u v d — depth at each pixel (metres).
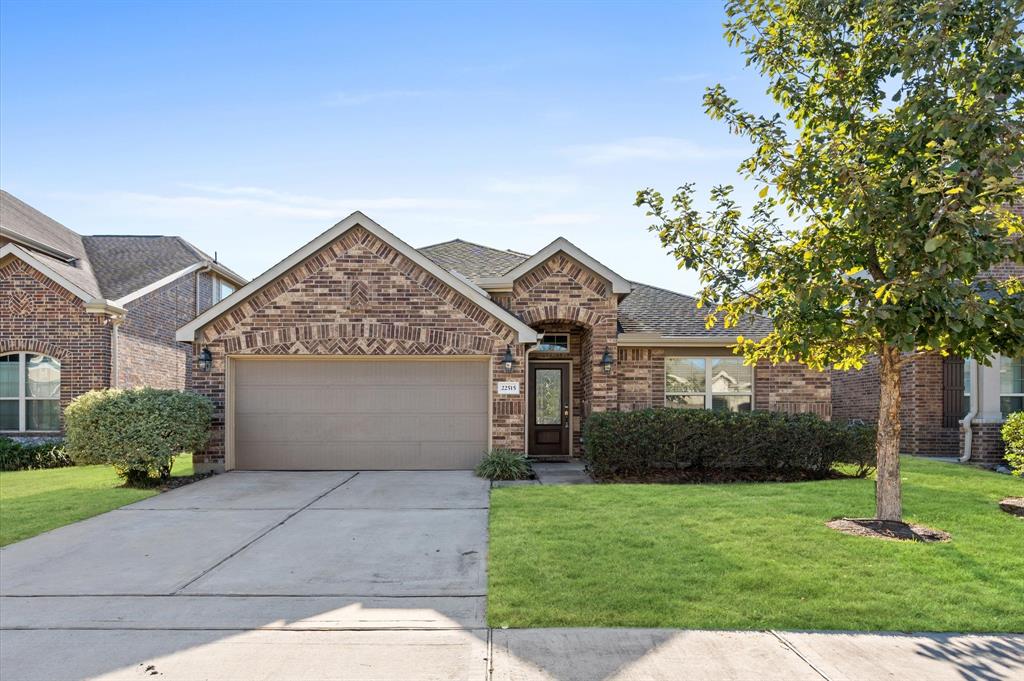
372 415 14.23
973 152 6.84
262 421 14.17
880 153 7.50
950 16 7.14
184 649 5.18
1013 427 11.46
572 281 15.59
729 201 8.79
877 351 8.73
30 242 19.78
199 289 23.33
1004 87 6.77
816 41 8.10
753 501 9.98
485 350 14.05
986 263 6.80
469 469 14.16
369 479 12.88
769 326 16.50
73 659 5.02
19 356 17.83
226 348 13.95
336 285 14.05
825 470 13.16
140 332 19.52
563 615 5.63
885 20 7.29
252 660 4.96
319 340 14.00
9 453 16.22
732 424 12.77
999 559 7.00
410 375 14.28
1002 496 10.34
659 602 5.90
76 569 7.29
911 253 7.23
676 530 8.27
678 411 13.07
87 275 20.30
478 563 7.35
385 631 5.48
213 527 9.11
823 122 8.18
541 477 13.40
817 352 8.91
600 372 15.37
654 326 16.77
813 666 4.78
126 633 5.51
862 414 19.38
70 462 16.78
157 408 12.39
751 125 8.67
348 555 7.70
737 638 5.24
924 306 6.84
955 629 5.40
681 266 8.84
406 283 14.07
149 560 7.60
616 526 8.52
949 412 16.91
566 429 16.95
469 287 13.99
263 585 6.68
